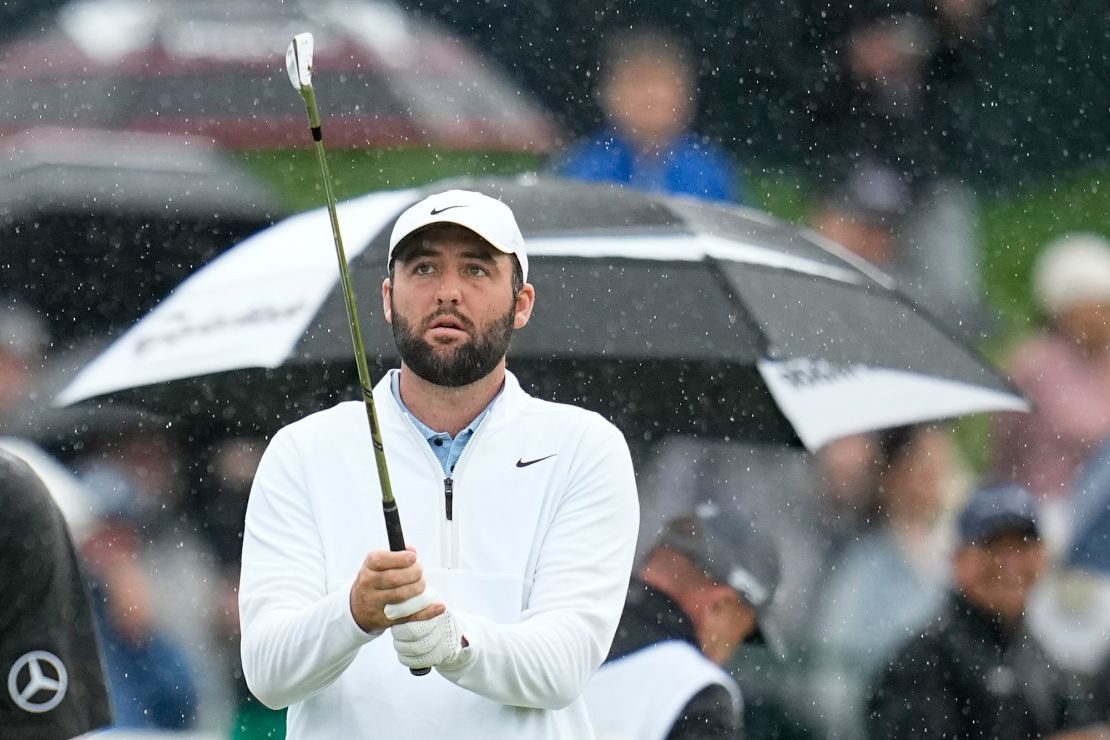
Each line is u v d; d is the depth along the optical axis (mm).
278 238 24062
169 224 36312
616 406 22953
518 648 12867
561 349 22641
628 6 42781
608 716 17703
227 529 24609
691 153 39406
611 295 23078
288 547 13453
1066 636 24703
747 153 41125
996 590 22797
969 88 41250
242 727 23875
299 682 12867
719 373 22734
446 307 13438
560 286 23156
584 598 13328
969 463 31016
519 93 43812
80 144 38625
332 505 13539
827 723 22891
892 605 25312
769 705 22750
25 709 14547
